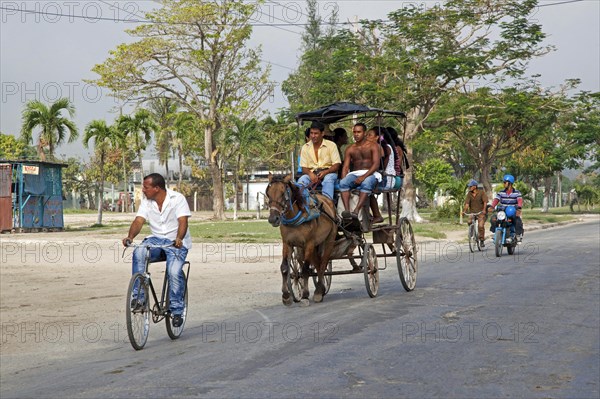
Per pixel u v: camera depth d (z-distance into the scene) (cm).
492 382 658
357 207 1213
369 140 1270
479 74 4009
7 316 1130
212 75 4847
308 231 1133
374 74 3978
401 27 3906
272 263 1944
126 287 1466
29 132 4028
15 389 684
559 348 805
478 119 4244
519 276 1536
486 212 2270
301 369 712
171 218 909
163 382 673
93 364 786
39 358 842
